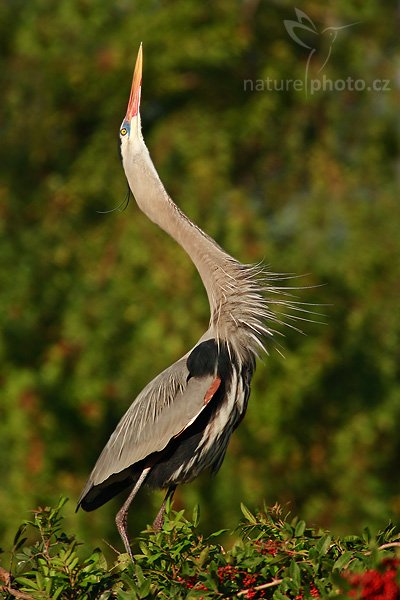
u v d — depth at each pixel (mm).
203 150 15750
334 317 15727
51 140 16656
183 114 16141
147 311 15359
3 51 16812
